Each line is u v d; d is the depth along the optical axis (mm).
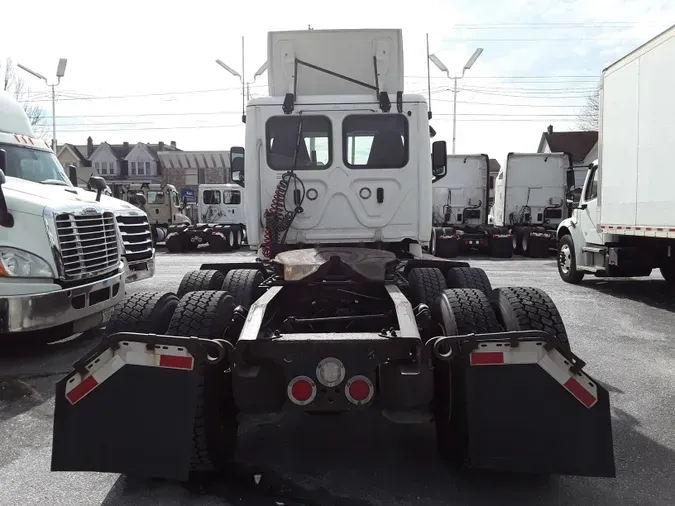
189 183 51281
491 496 3041
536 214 19047
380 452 3615
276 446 3707
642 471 3336
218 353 2855
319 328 3807
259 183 5629
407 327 3082
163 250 22750
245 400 2957
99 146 52625
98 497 3053
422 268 4840
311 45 5773
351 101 5531
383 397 3025
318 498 3027
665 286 10977
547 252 17812
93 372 2850
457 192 19297
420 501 2992
